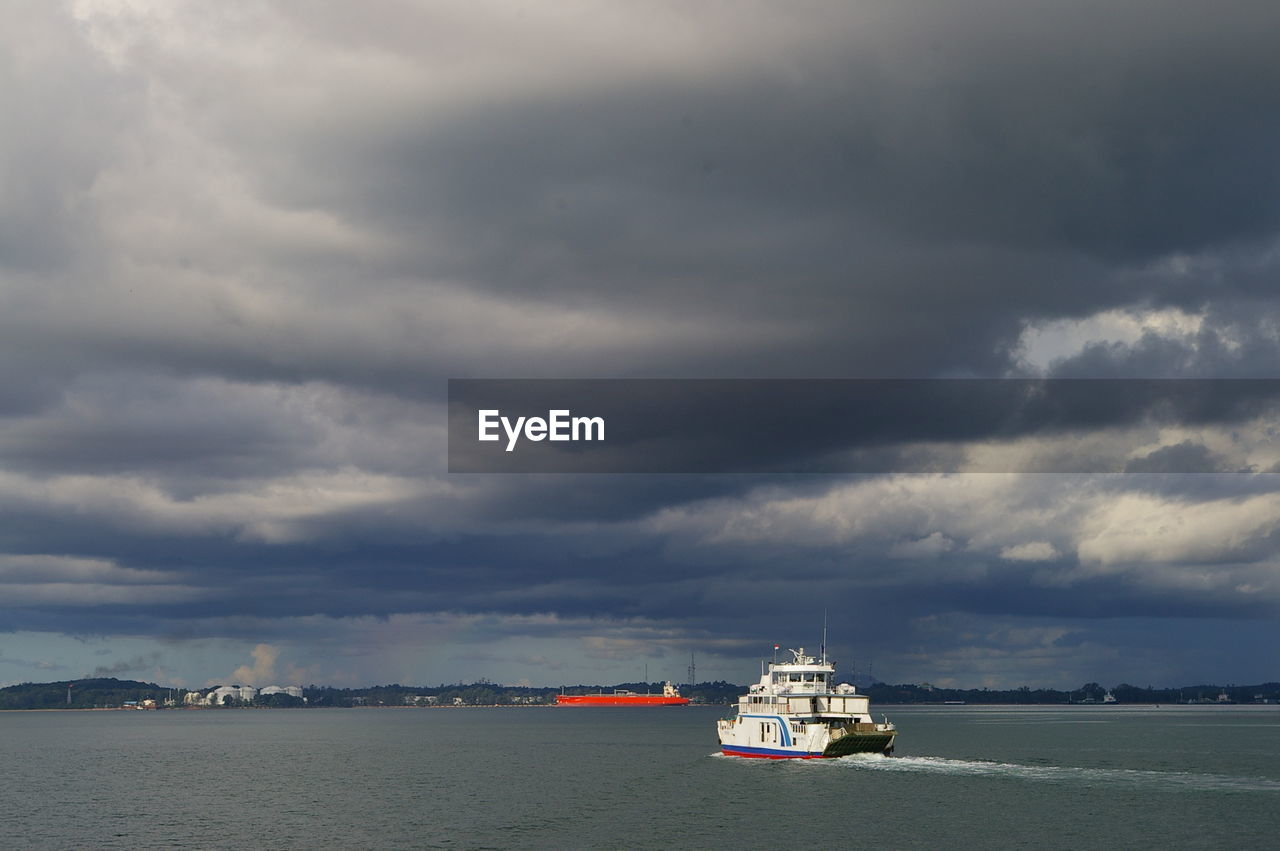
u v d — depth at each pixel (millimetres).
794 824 127125
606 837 124250
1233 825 122500
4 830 138250
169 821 144625
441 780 196625
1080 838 116375
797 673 178500
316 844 124812
